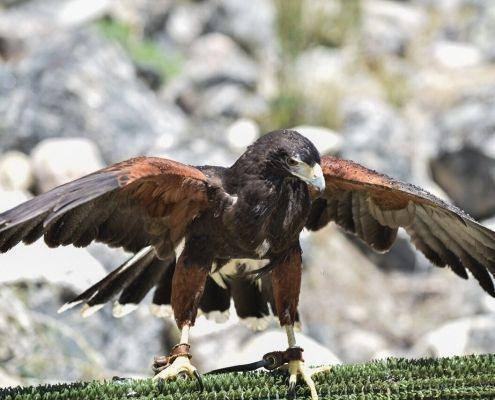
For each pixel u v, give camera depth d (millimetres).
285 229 7160
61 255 11188
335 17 19891
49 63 15211
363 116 17203
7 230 6340
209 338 11812
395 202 7934
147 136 15070
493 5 21578
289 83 17609
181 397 6336
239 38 19656
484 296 14453
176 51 19062
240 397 6438
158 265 7945
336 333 13906
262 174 7059
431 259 8078
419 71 19766
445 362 6734
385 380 6586
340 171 7637
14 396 6223
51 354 10617
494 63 20031
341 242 15391
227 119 17297
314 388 6586
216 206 7090
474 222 7090
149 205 7160
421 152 17234
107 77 15461
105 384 6477
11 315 10516
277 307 7395
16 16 17469
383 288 14922
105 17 18219
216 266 7449
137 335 11477
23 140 14500
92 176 6387
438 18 21641
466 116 17078
